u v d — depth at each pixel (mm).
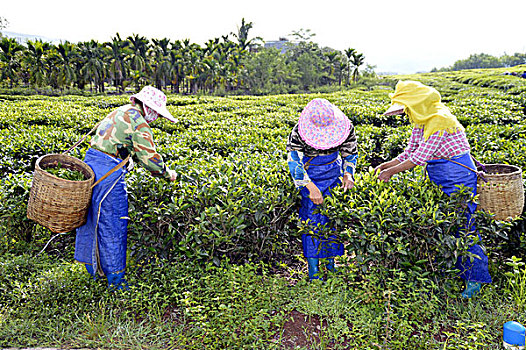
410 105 3459
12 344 2768
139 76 42656
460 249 3229
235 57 47062
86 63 41031
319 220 3543
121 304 3217
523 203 3465
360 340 2795
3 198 3975
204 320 2971
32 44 39594
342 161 3758
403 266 3400
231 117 11492
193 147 6551
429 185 3744
